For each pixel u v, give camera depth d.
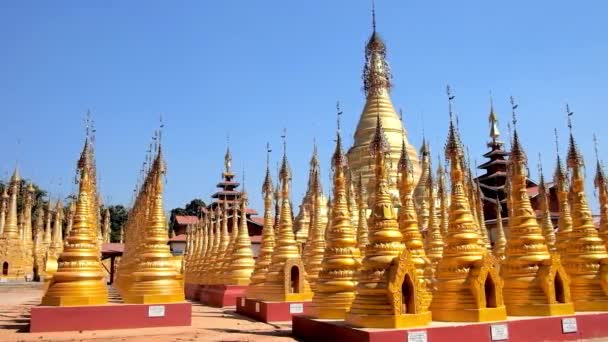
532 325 19.64
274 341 20.34
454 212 21.11
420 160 62.22
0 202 85.06
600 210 30.11
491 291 19.58
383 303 17.73
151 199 27.59
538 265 21.80
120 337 21.05
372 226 19.38
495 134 76.44
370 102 64.56
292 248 30.62
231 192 88.44
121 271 38.47
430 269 23.27
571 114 27.45
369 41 52.91
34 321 22.33
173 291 25.67
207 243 54.31
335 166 24.17
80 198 25.31
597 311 22.92
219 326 25.55
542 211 36.19
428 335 17.28
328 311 21.28
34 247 81.31
